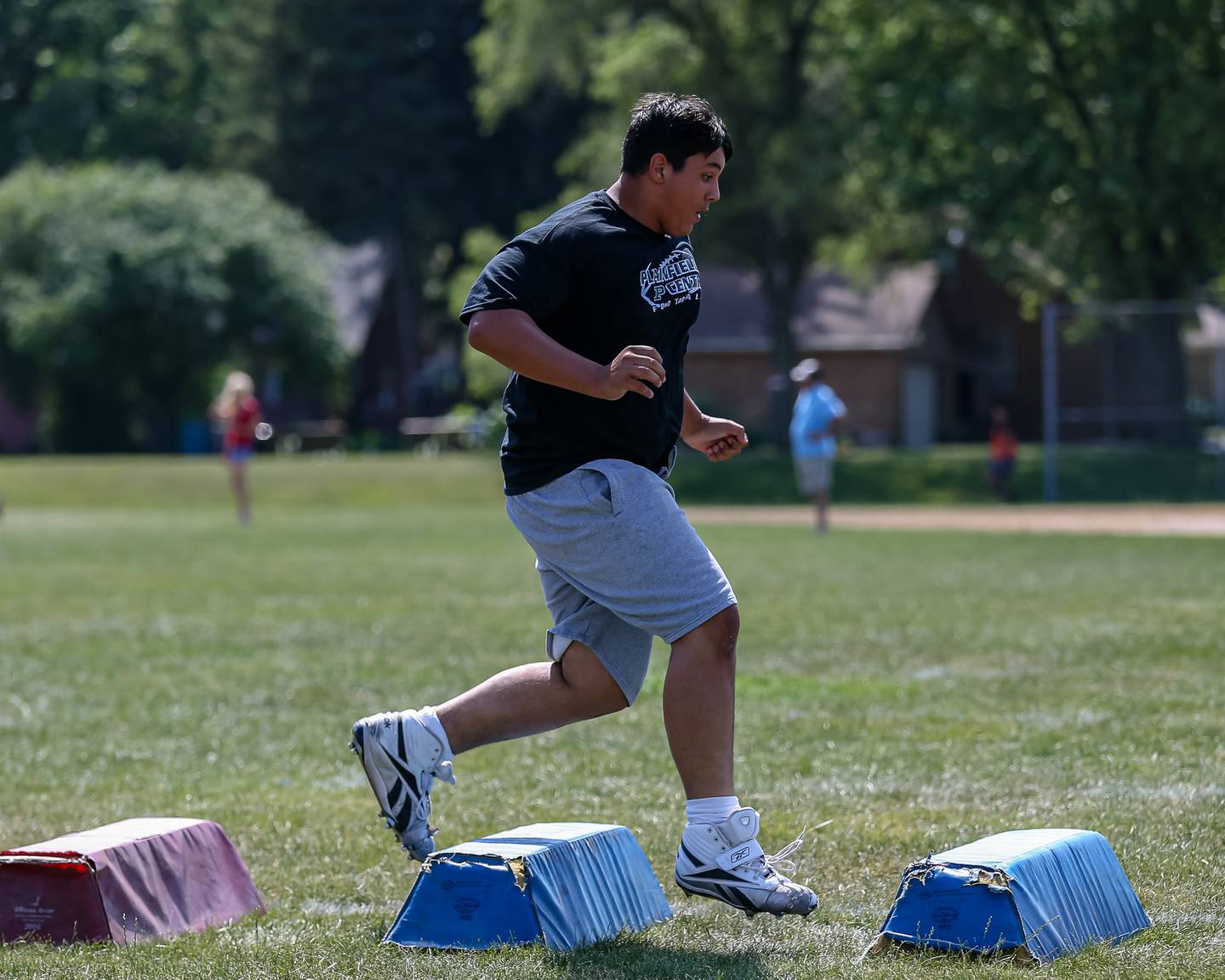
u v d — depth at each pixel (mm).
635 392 14461
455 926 14234
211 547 77438
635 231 14898
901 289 194375
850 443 181250
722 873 14492
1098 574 55094
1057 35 125812
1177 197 124562
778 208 145125
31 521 107875
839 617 42156
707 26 155125
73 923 14516
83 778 22844
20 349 195625
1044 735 24422
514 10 162125
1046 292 166500
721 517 107875
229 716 28141
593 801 20656
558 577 15469
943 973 12812
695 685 14609
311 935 14734
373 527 95812
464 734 15367
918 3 128625
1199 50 123438
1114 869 14781
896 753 23281
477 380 183750
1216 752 22766
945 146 129125
